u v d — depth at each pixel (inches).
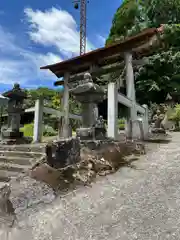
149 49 335.6
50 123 596.7
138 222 76.2
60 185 116.0
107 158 149.2
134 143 193.6
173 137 326.0
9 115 298.5
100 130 174.9
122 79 443.8
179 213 79.7
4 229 78.6
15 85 297.0
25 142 285.6
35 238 72.1
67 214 87.1
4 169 158.6
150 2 754.2
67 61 397.1
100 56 364.5
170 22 725.9
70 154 131.4
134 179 122.6
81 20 852.6
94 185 116.3
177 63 666.8
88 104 177.5
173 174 123.7
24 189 111.7
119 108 429.1
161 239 64.9
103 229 73.8
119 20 791.7
